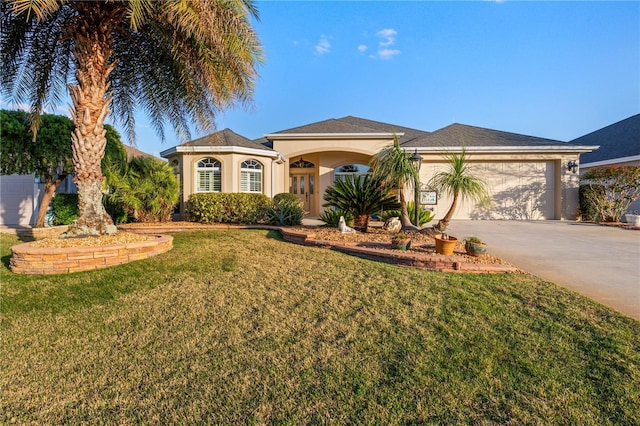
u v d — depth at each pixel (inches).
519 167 648.4
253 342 131.3
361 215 384.8
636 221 506.3
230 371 111.7
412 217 408.2
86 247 239.6
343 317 152.9
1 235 430.3
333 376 107.8
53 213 552.1
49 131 460.4
